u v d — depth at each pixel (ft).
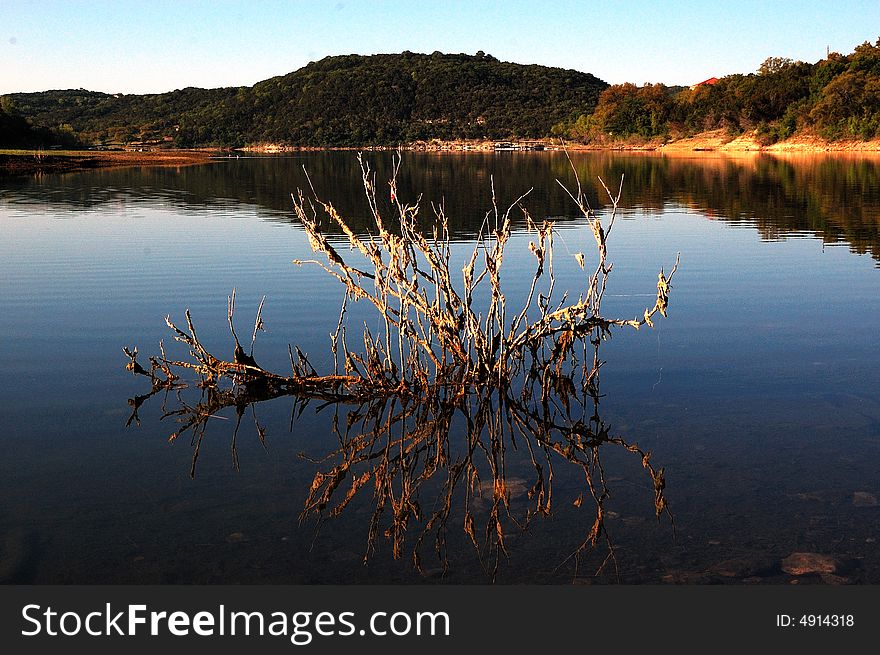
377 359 23.61
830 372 24.39
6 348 27.27
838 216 68.33
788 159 202.08
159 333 29.04
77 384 23.70
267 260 45.03
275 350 26.78
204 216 72.33
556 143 436.76
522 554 14.83
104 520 15.78
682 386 23.32
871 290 36.19
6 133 355.56
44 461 18.38
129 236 56.75
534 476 17.85
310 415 21.54
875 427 19.99
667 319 31.12
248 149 547.49
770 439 19.44
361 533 15.52
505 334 28.32
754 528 15.39
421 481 17.69
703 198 89.92
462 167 189.67
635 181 123.65
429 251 23.17
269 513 16.17
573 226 63.67
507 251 48.60
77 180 136.15
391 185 23.03
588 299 23.52
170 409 21.85
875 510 15.93
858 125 255.70
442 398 22.62
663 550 14.80
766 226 62.18
